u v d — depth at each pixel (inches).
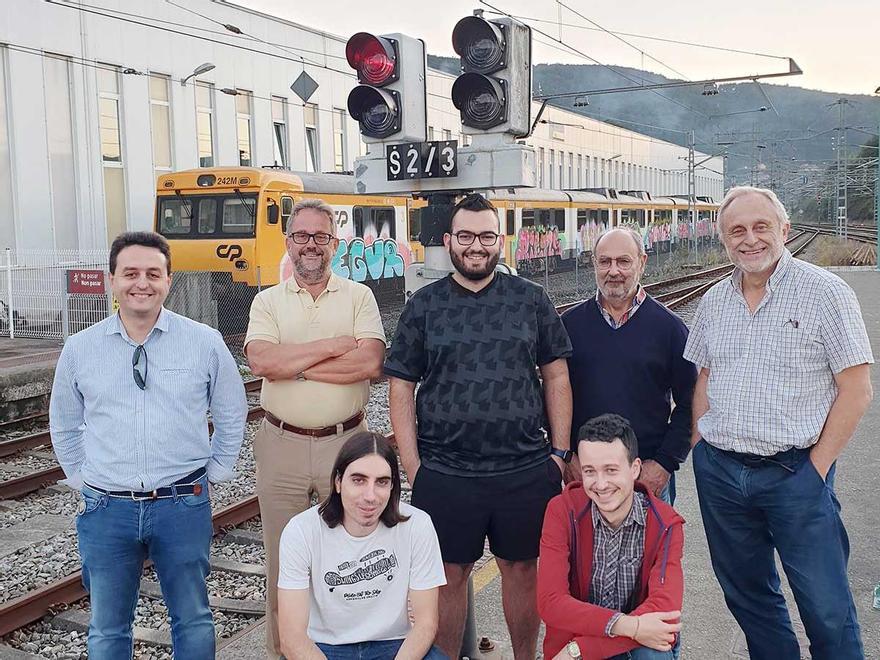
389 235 739.4
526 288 149.5
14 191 715.4
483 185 155.5
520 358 145.5
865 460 294.5
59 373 142.5
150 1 839.7
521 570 152.4
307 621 131.4
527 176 153.9
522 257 975.0
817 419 134.5
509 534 148.0
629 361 154.9
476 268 143.0
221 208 609.9
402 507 136.6
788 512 135.9
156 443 138.8
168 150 877.2
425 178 158.4
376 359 164.4
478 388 144.1
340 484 130.6
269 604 164.4
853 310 131.7
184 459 141.6
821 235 2694.4
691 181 1733.5
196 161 906.7
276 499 164.1
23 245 719.1
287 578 131.0
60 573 221.9
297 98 1064.2
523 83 157.2
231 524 252.7
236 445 150.9
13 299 644.1
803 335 133.1
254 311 166.1
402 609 134.8
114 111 811.4
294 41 1058.7
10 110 707.4
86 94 772.0
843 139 2201.0
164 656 177.6
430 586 135.0
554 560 135.6
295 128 1062.4
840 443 133.3
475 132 155.4
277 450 163.3
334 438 163.0
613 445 130.4
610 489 130.5
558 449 152.7
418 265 164.6
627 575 134.9
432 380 147.7
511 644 168.6
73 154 765.9
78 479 146.7
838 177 2224.4
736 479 140.0
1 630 187.3
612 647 128.9
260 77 1000.2
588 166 2213.3
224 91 861.8
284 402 161.9
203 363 143.9
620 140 2470.5
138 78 828.6
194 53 899.4
